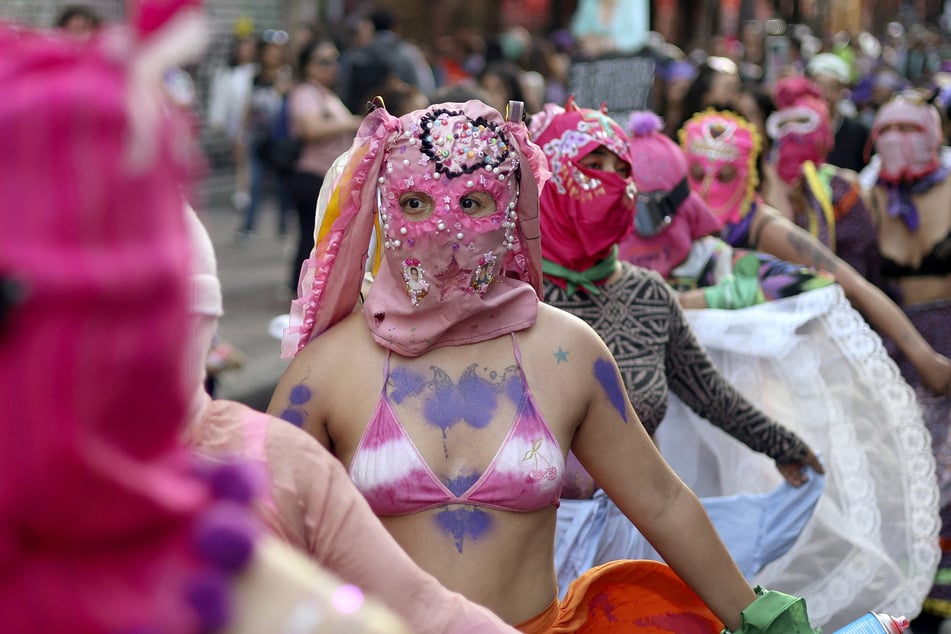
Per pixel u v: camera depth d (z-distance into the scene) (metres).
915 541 5.52
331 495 2.41
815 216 7.24
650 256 5.70
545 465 3.35
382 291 3.46
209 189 21.38
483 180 3.33
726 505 5.04
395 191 3.35
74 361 1.33
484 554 3.33
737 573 3.50
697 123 6.45
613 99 7.09
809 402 5.48
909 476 5.54
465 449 3.35
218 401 2.44
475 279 3.37
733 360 5.54
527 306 3.46
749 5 35.28
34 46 1.40
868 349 5.54
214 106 18.38
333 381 3.42
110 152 1.35
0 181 1.34
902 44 31.11
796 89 7.30
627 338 4.48
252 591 1.57
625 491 3.48
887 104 7.41
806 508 4.99
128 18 1.42
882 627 3.65
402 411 3.37
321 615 1.58
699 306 5.57
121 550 1.46
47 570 1.43
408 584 2.41
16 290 1.31
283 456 2.38
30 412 1.33
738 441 5.08
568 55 22.94
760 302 5.59
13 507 1.36
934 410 6.71
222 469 1.57
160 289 1.37
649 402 4.45
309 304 3.51
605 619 3.69
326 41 11.91
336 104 11.93
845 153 11.03
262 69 16.67
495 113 3.42
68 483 1.36
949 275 7.41
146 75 1.39
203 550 1.50
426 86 14.60
